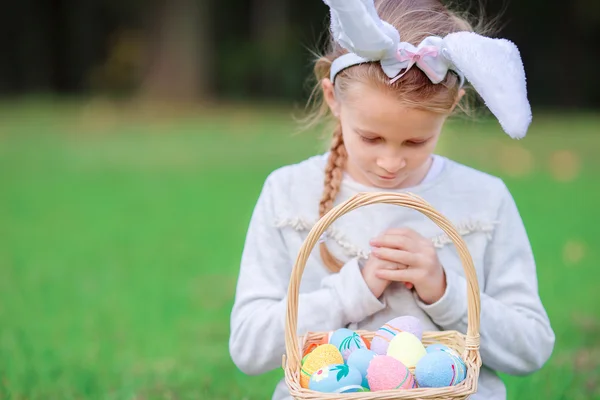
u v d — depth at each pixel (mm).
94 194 7355
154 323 4016
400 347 1867
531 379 3104
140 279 4770
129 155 9648
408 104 1899
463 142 9727
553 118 14109
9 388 3014
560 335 3695
